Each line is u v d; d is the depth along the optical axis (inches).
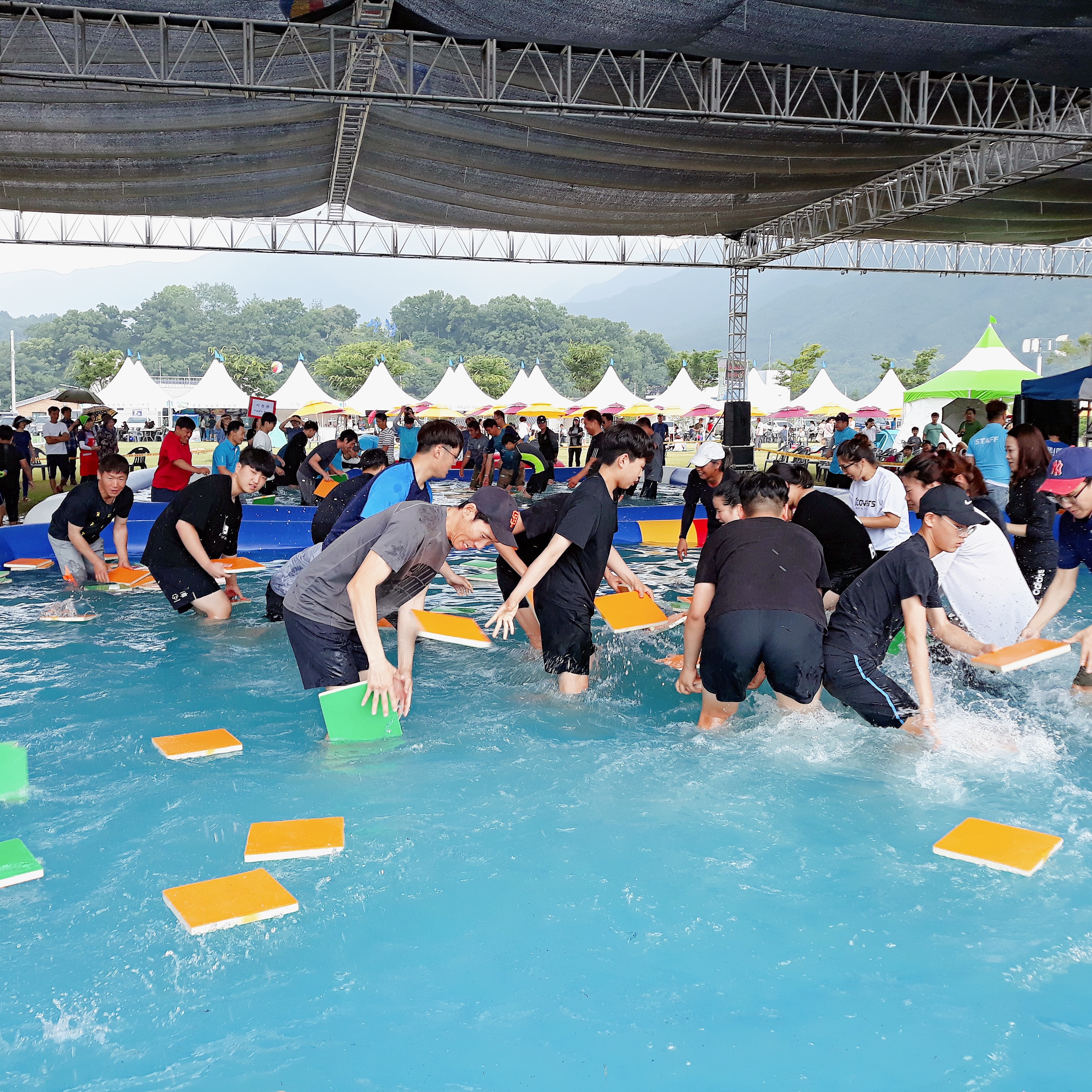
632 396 1567.4
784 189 605.6
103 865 96.3
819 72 430.6
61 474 704.4
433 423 154.9
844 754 131.4
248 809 111.2
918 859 99.2
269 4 351.6
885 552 197.0
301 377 1470.2
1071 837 104.7
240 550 344.8
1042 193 642.2
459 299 7209.6
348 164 583.5
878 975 78.1
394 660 184.5
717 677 135.7
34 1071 65.2
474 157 526.0
